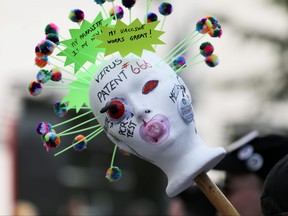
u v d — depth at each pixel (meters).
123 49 3.96
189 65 4.09
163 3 4.02
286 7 12.98
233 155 6.14
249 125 12.38
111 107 3.91
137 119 3.90
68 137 11.22
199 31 4.07
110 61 4.00
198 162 3.84
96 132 4.10
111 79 3.95
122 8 4.11
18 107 11.78
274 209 3.90
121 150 4.18
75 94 4.13
